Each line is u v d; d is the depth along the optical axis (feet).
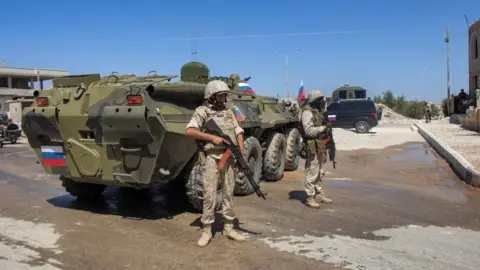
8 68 148.87
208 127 15.16
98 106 17.88
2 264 13.76
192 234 16.76
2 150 51.57
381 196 23.25
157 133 16.76
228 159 15.48
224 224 16.06
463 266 13.41
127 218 19.16
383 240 15.87
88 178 19.10
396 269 13.17
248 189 23.22
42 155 19.95
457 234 16.58
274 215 19.36
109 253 14.74
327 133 20.98
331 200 21.76
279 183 27.40
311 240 15.90
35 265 13.70
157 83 17.88
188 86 18.74
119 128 16.93
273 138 27.68
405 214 19.52
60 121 18.75
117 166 18.02
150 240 16.06
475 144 41.57
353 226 17.67
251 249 14.99
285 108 32.35
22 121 19.53
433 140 47.98
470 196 23.18
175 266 13.55
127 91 17.29
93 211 20.48
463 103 86.63
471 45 91.61
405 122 108.99
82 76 20.04
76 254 14.67
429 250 14.82
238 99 24.67
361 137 59.98
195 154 19.10
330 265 13.50
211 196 15.35
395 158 39.01
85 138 18.67
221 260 13.99
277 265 13.53
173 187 25.93
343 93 96.63
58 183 28.14
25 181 28.91
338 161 37.17
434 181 27.55
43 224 18.26
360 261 13.82
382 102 152.15
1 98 137.80
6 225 18.11
